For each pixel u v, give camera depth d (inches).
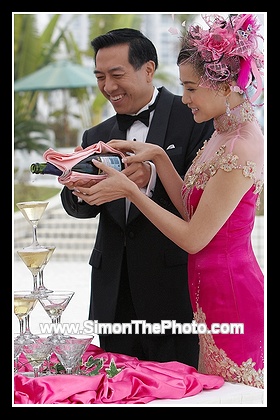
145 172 124.2
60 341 99.6
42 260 104.6
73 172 111.4
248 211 110.0
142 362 105.1
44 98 568.7
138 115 131.4
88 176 112.3
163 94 133.3
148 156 121.8
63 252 404.8
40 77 508.7
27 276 321.7
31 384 93.8
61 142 571.2
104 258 132.0
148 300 129.7
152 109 131.8
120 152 121.3
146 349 131.3
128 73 125.8
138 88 127.6
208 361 112.2
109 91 127.6
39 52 527.2
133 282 130.0
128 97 128.5
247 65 107.0
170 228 108.6
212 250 110.7
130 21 534.6
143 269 129.5
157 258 129.3
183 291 129.9
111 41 125.6
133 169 122.3
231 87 107.6
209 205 106.0
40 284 106.8
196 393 97.7
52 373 103.3
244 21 107.0
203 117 110.9
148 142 130.2
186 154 130.6
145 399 93.7
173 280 129.5
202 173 110.9
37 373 99.6
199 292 111.8
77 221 435.2
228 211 106.2
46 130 565.6
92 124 571.2
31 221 106.3
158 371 100.2
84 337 101.3
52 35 531.8
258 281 112.0
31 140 556.1
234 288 109.7
